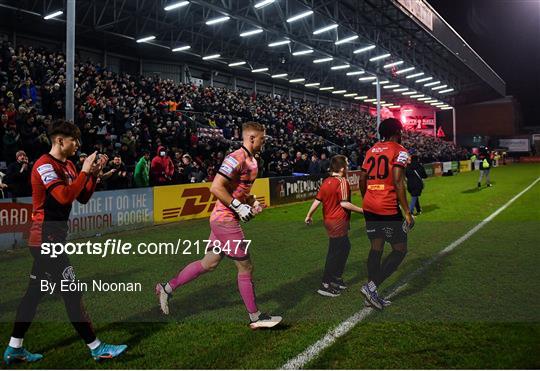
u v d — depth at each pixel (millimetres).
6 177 7539
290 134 22766
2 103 11344
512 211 10367
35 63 14852
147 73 26547
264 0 17844
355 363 2891
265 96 29281
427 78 38031
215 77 30109
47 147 10523
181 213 9922
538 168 33812
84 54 23359
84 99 14070
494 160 37312
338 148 25562
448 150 40562
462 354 2996
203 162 13844
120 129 14188
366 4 24453
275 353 3061
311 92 38938
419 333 3369
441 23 32406
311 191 14633
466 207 11266
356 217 10227
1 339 3355
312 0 20141
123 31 21891
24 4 18094
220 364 2906
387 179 3902
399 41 31266
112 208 8320
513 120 53688
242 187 3490
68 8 8625
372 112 48188
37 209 2861
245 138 3484
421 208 11250
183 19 21828
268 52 28734
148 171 9945
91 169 2910
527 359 2906
